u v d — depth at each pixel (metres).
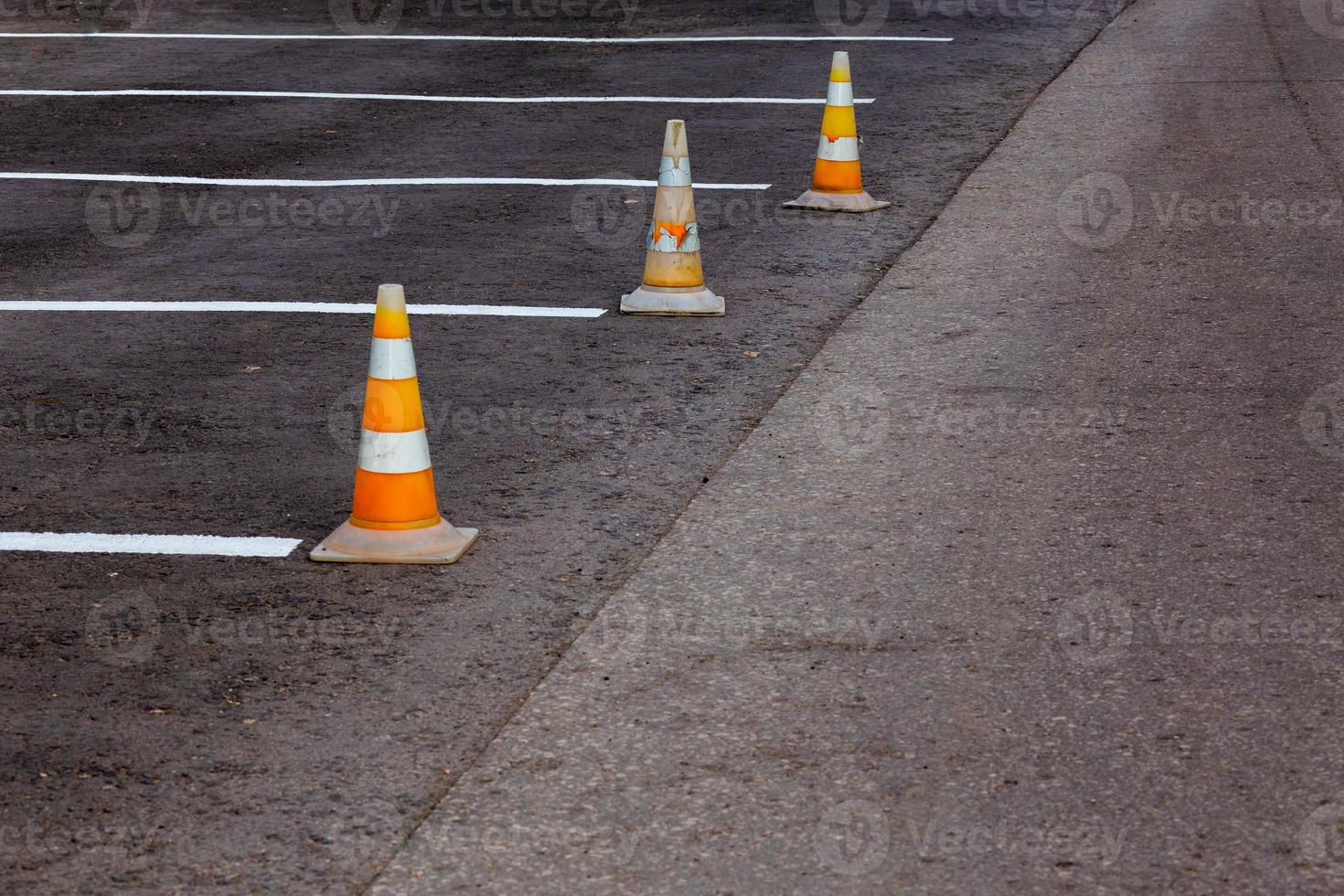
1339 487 5.95
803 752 4.25
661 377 7.36
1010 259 9.17
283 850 3.86
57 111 13.46
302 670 4.73
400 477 5.50
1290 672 4.61
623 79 14.72
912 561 5.39
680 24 17.48
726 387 7.21
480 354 7.71
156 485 6.17
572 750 4.28
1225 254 9.16
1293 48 15.56
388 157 11.88
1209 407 6.82
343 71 15.16
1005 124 12.60
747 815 3.98
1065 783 4.09
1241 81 14.01
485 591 5.23
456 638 4.91
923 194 10.65
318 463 6.41
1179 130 12.31
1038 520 5.71
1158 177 10.94
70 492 6.11
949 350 7.66
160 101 13.87
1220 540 5.51
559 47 16.33
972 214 10.16
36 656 4.82
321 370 7.51
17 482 6.20
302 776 4.17
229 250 9.58
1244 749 4.23
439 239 9.75
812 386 7.21
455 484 6.13
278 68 15.31
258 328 8.13
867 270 9.04
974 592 5.16
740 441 6.56
